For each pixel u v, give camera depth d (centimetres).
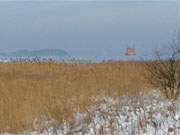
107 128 1093
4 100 1656
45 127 1300
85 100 1689
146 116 1185
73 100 1712
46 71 2830
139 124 1076
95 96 1839
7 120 1421
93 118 1266
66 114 1418
